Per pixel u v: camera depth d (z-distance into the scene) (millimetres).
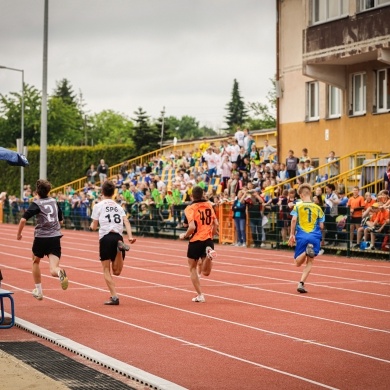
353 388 9250
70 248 31734
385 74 31422
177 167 42812
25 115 87812
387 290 18078
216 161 37438
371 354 11086
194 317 14242
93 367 10281
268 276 21000
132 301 16312
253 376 9836
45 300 16422
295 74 36125
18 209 53281
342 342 11930
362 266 23312
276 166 32312
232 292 17750
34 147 64812
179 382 9547
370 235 25500
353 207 26156
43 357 10859
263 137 44531
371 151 31094
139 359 10766
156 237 37500
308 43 32562
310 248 17453
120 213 15922
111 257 15812
